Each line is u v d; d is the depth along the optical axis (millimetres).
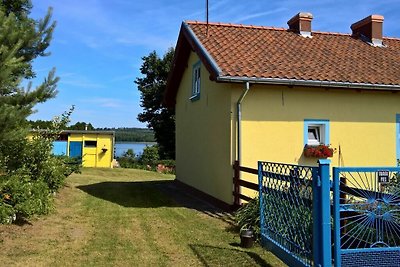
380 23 14086
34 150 9859
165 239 7184
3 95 6535
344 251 4578
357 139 10820
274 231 5961
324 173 4594
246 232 6668
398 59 12766
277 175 5812
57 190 11734
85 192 13047
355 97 10859
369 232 4793
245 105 10031
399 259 4727
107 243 6883
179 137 16016
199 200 11742
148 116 32906
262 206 6410
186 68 14734
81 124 30797
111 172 22609
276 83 9641
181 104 15625
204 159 12258
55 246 6609
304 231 5004
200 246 6727
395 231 4828
